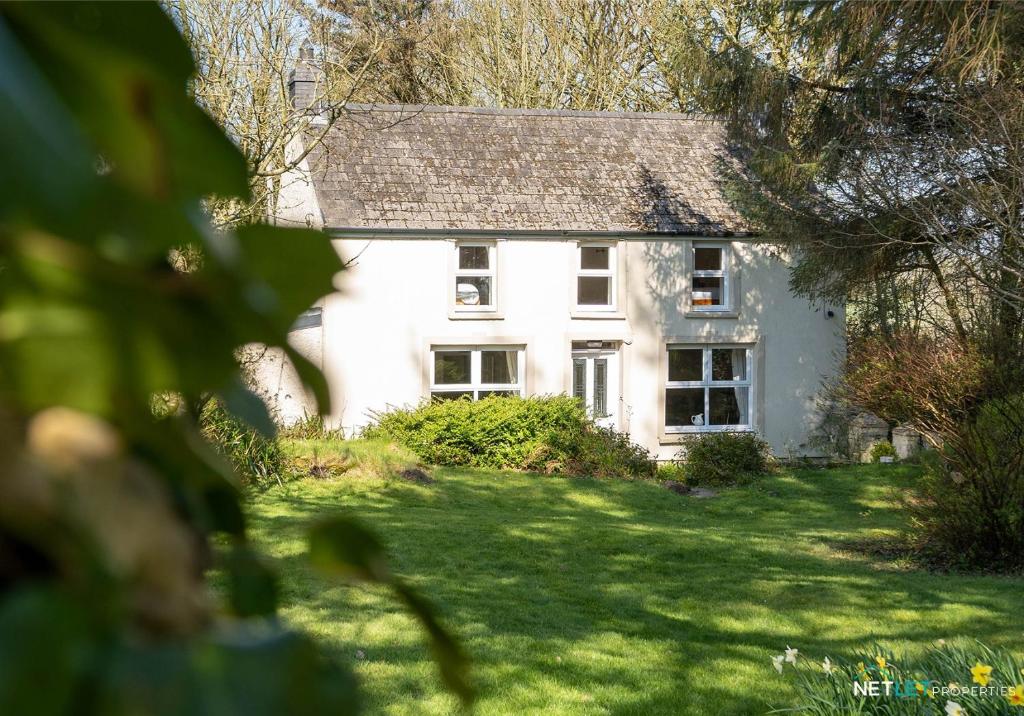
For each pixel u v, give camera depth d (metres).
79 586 0.19
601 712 5.50
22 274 0.18
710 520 12.99
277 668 0.20
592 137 18.95
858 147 12.15
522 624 7.25
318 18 11.70
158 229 0.19
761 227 15.48
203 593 0.21
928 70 11.52
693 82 13.70
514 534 10.82
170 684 0.19
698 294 18.22
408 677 5.69
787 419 18.39
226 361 0.21
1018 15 9.75
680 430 18.16
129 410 0.20
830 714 4.68
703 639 7.03
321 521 0.25
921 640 7.04
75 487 0.19
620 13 23.77
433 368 17.17
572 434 16.50
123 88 0.18
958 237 10.73
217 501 0.28
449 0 23.66
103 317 0.19
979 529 9.62
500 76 23.89
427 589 8.18
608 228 17.53
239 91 10.29
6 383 0.19
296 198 17.25
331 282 0.24
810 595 8.40
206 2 10.07
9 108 0.16
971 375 9.86
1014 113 9.56
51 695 0.18
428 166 17.64
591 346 17.86
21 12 0.17
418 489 13.59
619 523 12.22
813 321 18.44
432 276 16.91
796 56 15.74
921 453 11.13
